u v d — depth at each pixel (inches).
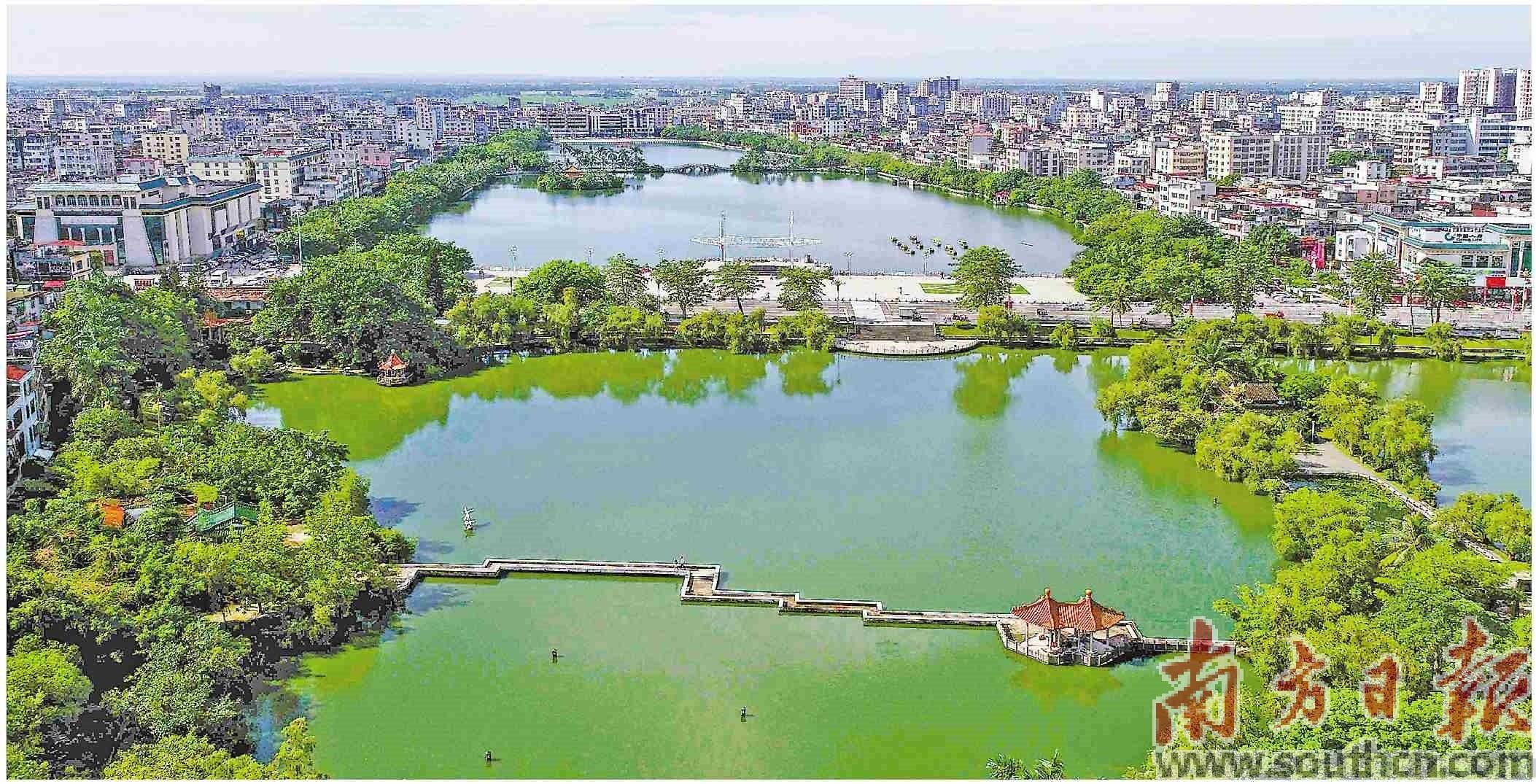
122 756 7140.8
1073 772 7677.2
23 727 7101.4
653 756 7859.3
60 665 7549.2
